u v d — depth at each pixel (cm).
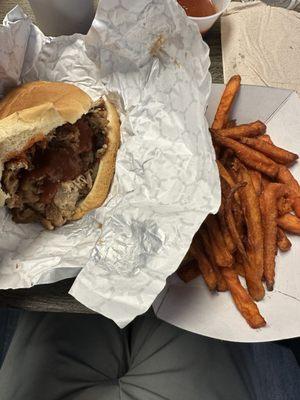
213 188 22
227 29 31
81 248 24
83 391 28
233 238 23
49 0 26
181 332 30
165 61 25
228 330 22
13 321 36
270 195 24
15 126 22
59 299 23
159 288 20
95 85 27
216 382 29
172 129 24
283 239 24
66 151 25
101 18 24
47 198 25
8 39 25
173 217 22
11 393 28
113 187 26
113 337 30
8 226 24
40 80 27
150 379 29
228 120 28
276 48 30
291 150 27
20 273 23
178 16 23
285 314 23
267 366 36
